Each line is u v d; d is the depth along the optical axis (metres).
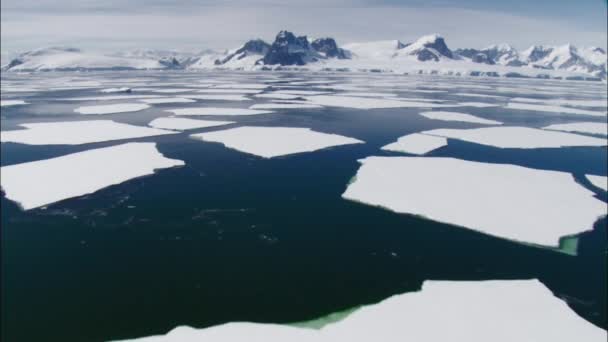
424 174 23.03
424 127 39.56
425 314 11.30
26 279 13.12
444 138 33.34
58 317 11.45
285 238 16.02
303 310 11.86
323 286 13.02
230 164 25.38
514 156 29.05
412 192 20.34
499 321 11.01
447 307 11.60
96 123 37.66
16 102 56.16
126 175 22.33
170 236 16.05
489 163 25.97
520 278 13.56
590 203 19.20
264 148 29.08
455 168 24.27
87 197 19.53
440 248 15.38
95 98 62.62
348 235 16.31
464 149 30.61
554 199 19.61
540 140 33.66
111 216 17.66
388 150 29.62
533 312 11.40
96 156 25.61
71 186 20.66
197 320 11.43
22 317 11.42
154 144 28.69
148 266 13.98
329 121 42.06
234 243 15.60
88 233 16.19
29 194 19.55
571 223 17.16
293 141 31.31
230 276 13.48
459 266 14.20
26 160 26.20
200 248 15.20
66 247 15.11
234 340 10.28
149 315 11.61
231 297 12.44
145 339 10.20
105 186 20.78
